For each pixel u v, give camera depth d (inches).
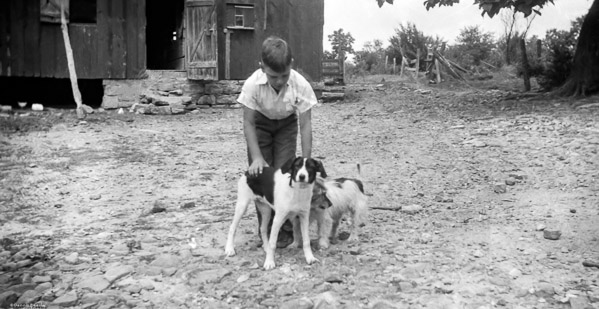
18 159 352.5
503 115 477.4
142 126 489.7
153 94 615.8
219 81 637.3
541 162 310.3
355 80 1029.8
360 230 216.5
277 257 186.4
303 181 161.8
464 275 170.9
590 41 553.0
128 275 174.6
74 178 309.7
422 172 309.0
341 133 445.1
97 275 173.8
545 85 665.6
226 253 188.9
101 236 214.5
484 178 289.7
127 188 291.0
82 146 396.8
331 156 360.2
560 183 268.7
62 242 208.4
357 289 161.2
